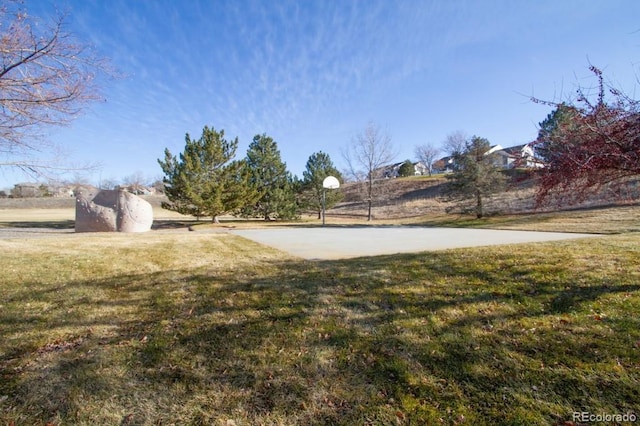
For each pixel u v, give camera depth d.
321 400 2.08
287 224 21.66
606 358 2.42
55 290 4.07
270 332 3.03
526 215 18.81
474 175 19.73
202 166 18.95
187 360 2.56
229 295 3.98
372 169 27.52
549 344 2.66
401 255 6.08
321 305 3.63
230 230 15.89
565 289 3.77
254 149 24.56
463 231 13.69
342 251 7.52
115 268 5.19
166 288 4.25
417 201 32.59
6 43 4.82
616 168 3.13
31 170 6.23
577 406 1.96
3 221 22.31
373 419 1.90
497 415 1.90
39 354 2.62
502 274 4.42
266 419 1.92
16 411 1.97
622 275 4.10
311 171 27.33
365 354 2.63
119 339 2.90
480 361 2.46
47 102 5.52
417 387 2.19
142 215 13.76
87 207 13.26
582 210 17.52
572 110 3.35
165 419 1.93
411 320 3.21
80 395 2.12
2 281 4.29
